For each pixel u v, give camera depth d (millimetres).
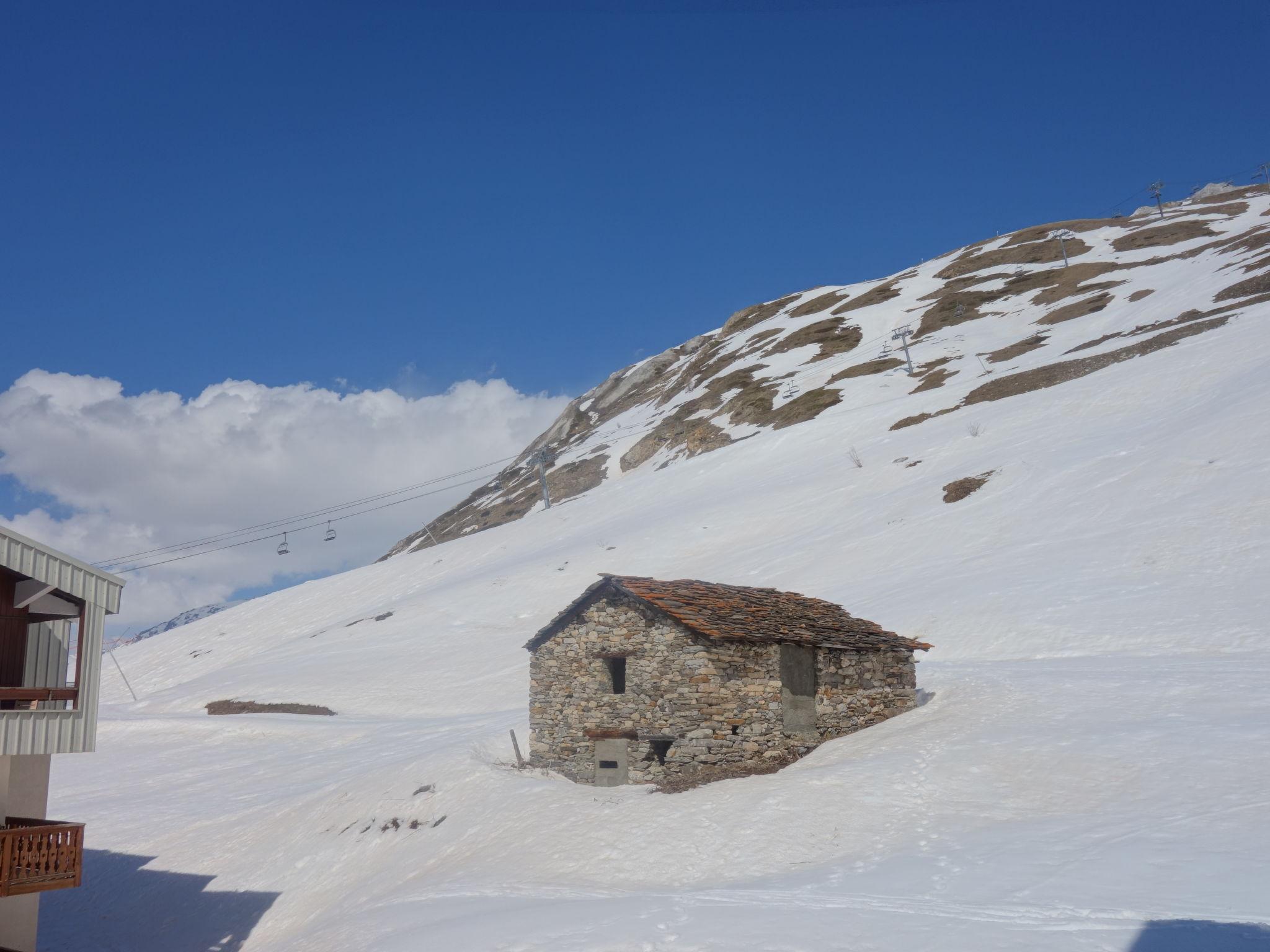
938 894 16469
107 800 45344
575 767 31109
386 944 19797
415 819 31109
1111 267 146875
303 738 53875
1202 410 66625
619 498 111438
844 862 19984
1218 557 46188
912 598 52781
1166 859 16266
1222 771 21109
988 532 60938
